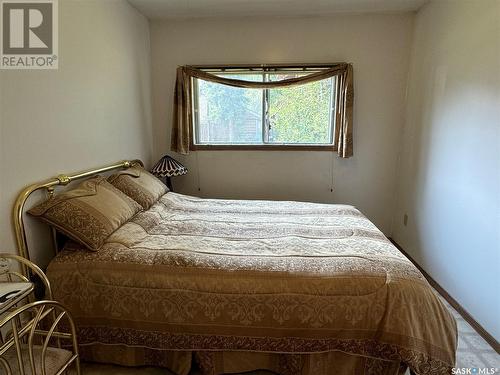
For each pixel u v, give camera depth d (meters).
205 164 3.43
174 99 3.22
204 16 3.07
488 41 1.93
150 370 1.65
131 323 1.50
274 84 3.12
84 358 1.65
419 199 2.84
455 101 2.29
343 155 3.18
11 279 1.44
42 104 1.71
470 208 2.10
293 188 3.42
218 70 3.22
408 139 3.08
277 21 3.10
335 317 1.41
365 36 3.07
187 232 1.96
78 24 2.01
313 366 1.50
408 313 1.38
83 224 1.65
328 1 2.71
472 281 2.07
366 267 1.51
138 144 3.00
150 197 2.38
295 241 1.80
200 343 1.49
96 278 1.51
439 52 2.52
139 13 2.96
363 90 3.17
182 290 1.47
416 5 2.80
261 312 1.44
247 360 1.58
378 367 1.47
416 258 2.89
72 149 1.98
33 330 1.09
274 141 3.38
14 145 1.53
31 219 1.64
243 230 2.00
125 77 2.70
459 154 2.23
